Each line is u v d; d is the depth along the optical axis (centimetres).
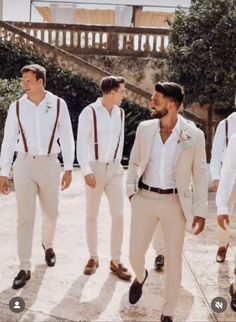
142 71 1370
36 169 395
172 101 308
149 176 322
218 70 1095
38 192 413
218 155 430
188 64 1109
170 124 314
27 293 383
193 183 327
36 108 389
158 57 1364
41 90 391
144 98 1265
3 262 453
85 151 398
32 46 1320
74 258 466
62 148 416
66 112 409
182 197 315
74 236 539
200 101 1138
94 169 402
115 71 1377
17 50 1315
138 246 332
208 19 1110
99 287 397
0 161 404
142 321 342
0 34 1323
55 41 1371
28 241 399
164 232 322
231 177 332
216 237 543
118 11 1878
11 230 559
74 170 972
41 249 492
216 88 1109
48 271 430
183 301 376
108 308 361
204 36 1101
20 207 396
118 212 411
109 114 399
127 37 1366
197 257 477
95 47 1372
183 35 1132
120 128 405
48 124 393
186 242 522
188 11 1205
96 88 1309
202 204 322
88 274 423
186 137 311
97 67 1352
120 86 396
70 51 1370
